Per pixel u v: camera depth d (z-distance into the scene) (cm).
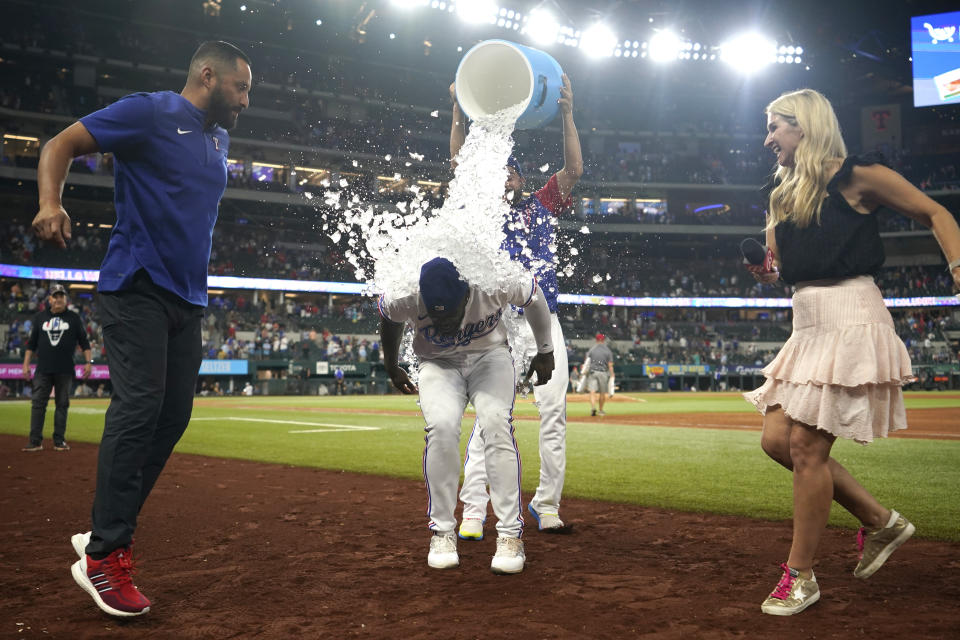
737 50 3891
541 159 4200
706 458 714
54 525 407
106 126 262
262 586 287
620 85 4647
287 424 1258
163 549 350
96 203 3781
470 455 380
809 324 267
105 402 2348
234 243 4028
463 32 3891
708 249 5034
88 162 3484
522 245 389
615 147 4909
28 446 806
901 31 3806
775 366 276
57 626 242
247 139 3888
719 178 4869
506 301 310
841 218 260
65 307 821
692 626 234
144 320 269
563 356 395
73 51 3653
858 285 262
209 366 3309
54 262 3441
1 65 3612
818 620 239
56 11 3675
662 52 3875
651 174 4809
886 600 261
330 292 4069
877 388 260
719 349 4366
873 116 4744
